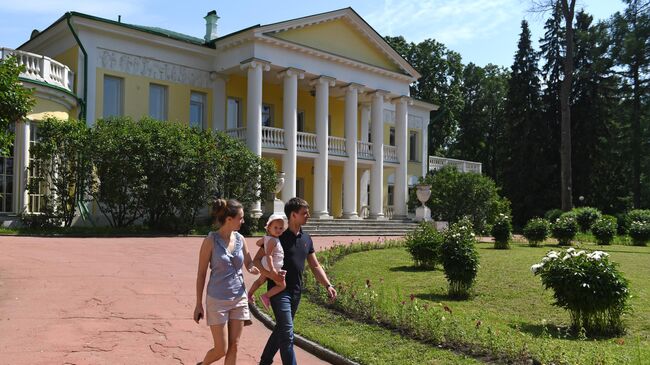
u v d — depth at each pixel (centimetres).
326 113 2741
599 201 4575
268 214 2373
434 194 3055
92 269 1080
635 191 4362
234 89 2720
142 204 1934
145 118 2030
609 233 2275
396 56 3058
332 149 2825
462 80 5941
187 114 2523
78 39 2173
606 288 738
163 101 2464
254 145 2425
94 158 1855
